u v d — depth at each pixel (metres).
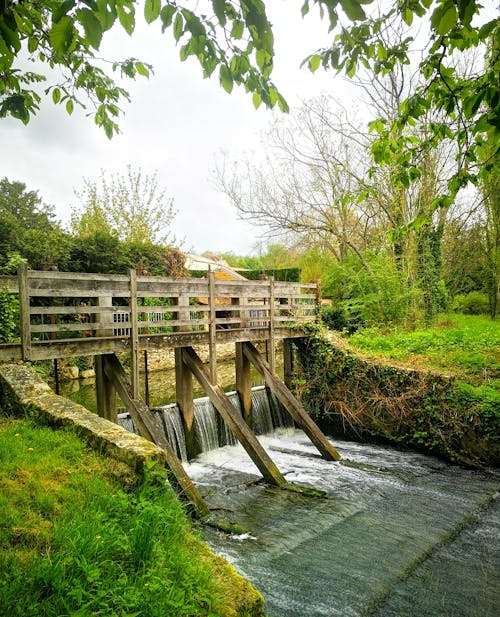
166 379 14.77
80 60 3.81
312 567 5.32
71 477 4.02
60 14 1.80
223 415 8.48
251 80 2.69
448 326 16.67
